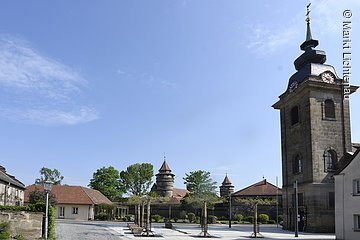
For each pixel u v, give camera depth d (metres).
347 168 31.38
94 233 33.62
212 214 73.25
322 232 40.81
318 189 41.75
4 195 44.69
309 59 46.53
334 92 44.50
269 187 78.19
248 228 49.88
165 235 34.06
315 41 47.31
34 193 62.25
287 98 48.00
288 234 38.44
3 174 49.56
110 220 68.81
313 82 43.34
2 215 23.81
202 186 83.38
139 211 44.06
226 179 109.25
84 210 69.00
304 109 44.62
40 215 24.41
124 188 107.12
